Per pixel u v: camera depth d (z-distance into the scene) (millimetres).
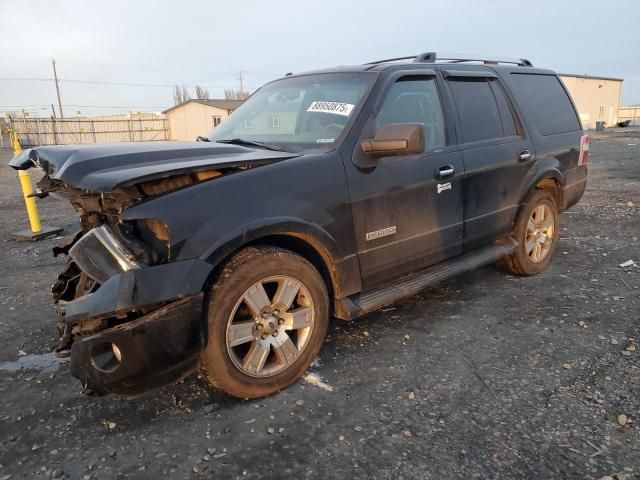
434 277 3924
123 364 2473
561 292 4578
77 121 41531
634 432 2594
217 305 2715
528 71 5238
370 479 2311
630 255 5656
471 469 2361
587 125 46281
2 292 4945
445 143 4012
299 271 3025
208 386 3135
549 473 2324
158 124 46625
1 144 38094
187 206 2613
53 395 3092
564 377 3143
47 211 9594
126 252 2561
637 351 3434
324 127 3539
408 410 2836
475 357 3430
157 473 2387
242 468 2404
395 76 3762
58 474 2393
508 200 4586
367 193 3359
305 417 2793
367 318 4109
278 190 2934
